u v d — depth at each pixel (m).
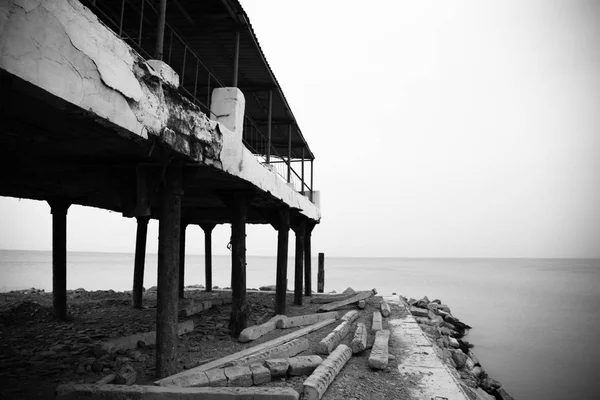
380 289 36.94
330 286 38.62
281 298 10.98
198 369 5.77
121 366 6.12
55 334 8.20
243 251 8.54
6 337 7.91
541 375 12.59
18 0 2.64
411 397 5.46
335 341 8.12
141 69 4.10
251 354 6.70
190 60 9.02
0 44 2.52
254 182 7.69
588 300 32.69
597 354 15.12
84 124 3.79
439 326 15.42
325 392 5.49
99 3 6.92
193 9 7.06
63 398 4.67
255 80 10.09
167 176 5.55
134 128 3.98
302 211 12.65
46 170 5.31
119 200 5.50
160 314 5.48
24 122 3.73
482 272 87.12
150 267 71.06
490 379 11.19
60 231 9.55
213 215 13.53
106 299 14.30
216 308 12.57
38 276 42.28
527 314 24.48
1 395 4.91
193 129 5.23
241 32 7.66
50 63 2.92
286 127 13.44
